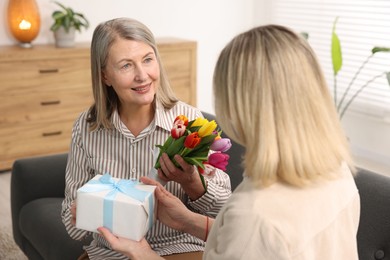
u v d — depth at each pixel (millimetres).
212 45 5246
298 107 997
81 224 1430
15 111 3850
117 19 1686
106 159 1746
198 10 5059
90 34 4543
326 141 1024
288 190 1026
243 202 1006
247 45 1023
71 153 1813
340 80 4664
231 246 977
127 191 1435
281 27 1059
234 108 1022
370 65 4375
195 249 1735
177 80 4453
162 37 4852
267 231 961
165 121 1732
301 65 1010
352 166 1111
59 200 2424
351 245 1121
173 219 1530
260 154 985
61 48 3951
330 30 4707
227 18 5254
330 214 1058
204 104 5383
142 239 1418
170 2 4883
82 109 4102
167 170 1520
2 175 3877
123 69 1627
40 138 3998
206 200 1643
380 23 4277
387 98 4309
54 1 4262
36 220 2264
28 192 2428
